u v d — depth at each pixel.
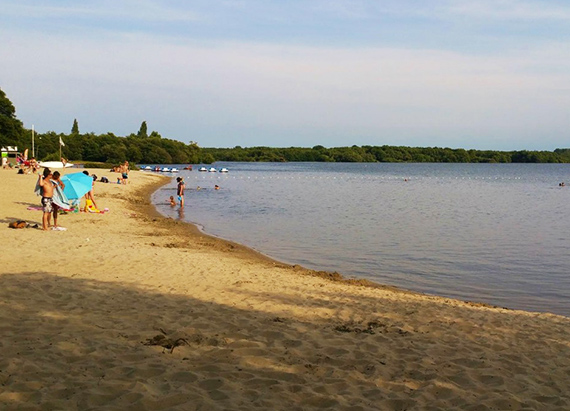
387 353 7.25
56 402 4.91
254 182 65.31
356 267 16.09
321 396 5.55
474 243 21.00
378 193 50.06
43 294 9.27
